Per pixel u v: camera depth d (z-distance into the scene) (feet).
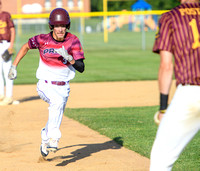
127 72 163.94
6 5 354.95
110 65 186.29
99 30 449.06
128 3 477.77
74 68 48.37
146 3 428.56
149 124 72.23
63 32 45.11
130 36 376.89
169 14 32.07
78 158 52.06
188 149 55.21
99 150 55.98
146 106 93.71
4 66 98.63
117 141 60.59
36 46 47.01
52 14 44.88
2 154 54.60
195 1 32.86
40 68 48.01
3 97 102.89
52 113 47.06
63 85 47.73
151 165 32.04
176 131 30.91
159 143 31.45
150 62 195.83
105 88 126.21
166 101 31.45
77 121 77.10
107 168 47.14
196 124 31.07
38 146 58.85
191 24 31.27
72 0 396.78
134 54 232.12
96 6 494.59
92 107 94.27
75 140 62.18
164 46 31.27
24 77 151.94
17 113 86.74
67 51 46.42
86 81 142.31
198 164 48.16
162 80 31.30
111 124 72.64
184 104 30.66
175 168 46.57
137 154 53.62
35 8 372.99
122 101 102.94
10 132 68.23
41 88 47.65
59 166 48.37
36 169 47.19
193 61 30.89
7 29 95.96
